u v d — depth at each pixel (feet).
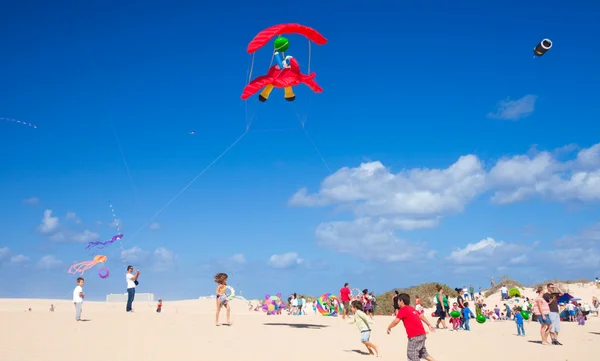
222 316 62.54
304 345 41.24
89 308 101.04
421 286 123.13
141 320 50.44
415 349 31.53
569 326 78.48
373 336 50.49
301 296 99.04
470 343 50.44
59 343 36.24
